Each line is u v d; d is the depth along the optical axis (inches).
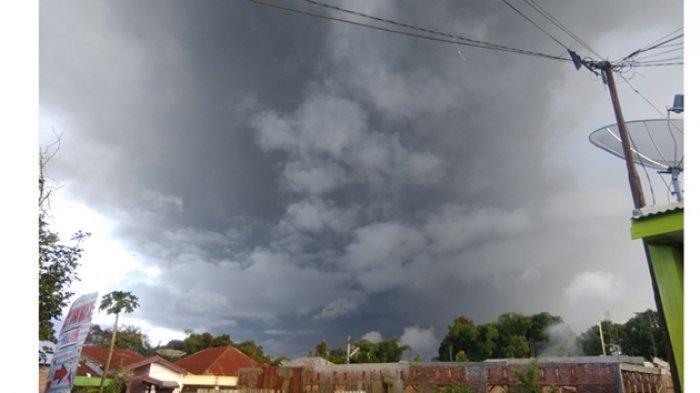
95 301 184.4
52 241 346.3
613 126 315.3
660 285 147.1
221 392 599.2
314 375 691.4
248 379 548.7
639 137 290.4
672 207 138.6
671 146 274.7
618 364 514.0
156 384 831.1
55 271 349.7
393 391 639.1
